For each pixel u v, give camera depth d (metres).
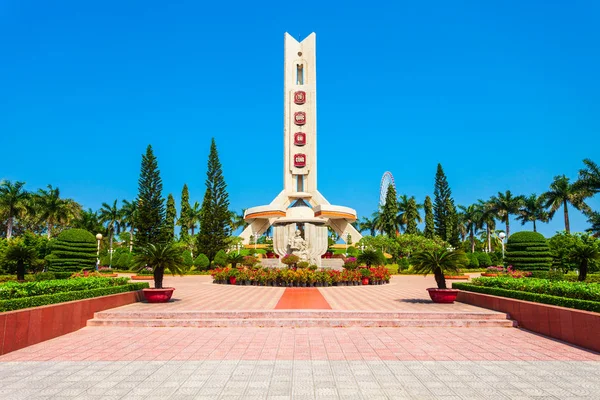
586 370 7.35
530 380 6.77
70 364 7.71
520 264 30.73
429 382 6.64
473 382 6.65
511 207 56.91
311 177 50.03
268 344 9.40
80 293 12.01
